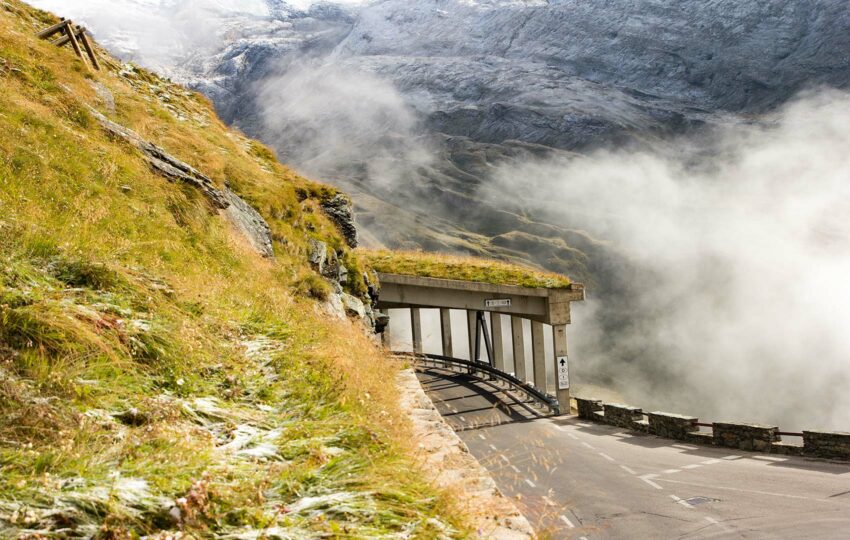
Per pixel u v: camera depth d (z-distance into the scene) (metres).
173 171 13.18
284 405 6.43
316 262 18.81
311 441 5.26
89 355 5.42
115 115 15.32
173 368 6.21
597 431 25.98
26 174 8.91
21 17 18.75
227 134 24.62
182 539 3.48
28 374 4.88
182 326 6.90
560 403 33.22
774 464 17.25
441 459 6.75
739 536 10.66
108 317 6.12
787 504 12.47
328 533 3.74
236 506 3.90
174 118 19.75
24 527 3.28
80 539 3.34
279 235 17.38
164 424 4.84
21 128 9.94
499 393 35.75
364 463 4.84
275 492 4.24
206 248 11.59
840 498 12.70
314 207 23.81
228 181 17.66
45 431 4.23
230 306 9.29
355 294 21.88
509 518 5.14
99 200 9.74
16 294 5.66
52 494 3.51
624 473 16.30
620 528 11.46
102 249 8.06
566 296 35.28
